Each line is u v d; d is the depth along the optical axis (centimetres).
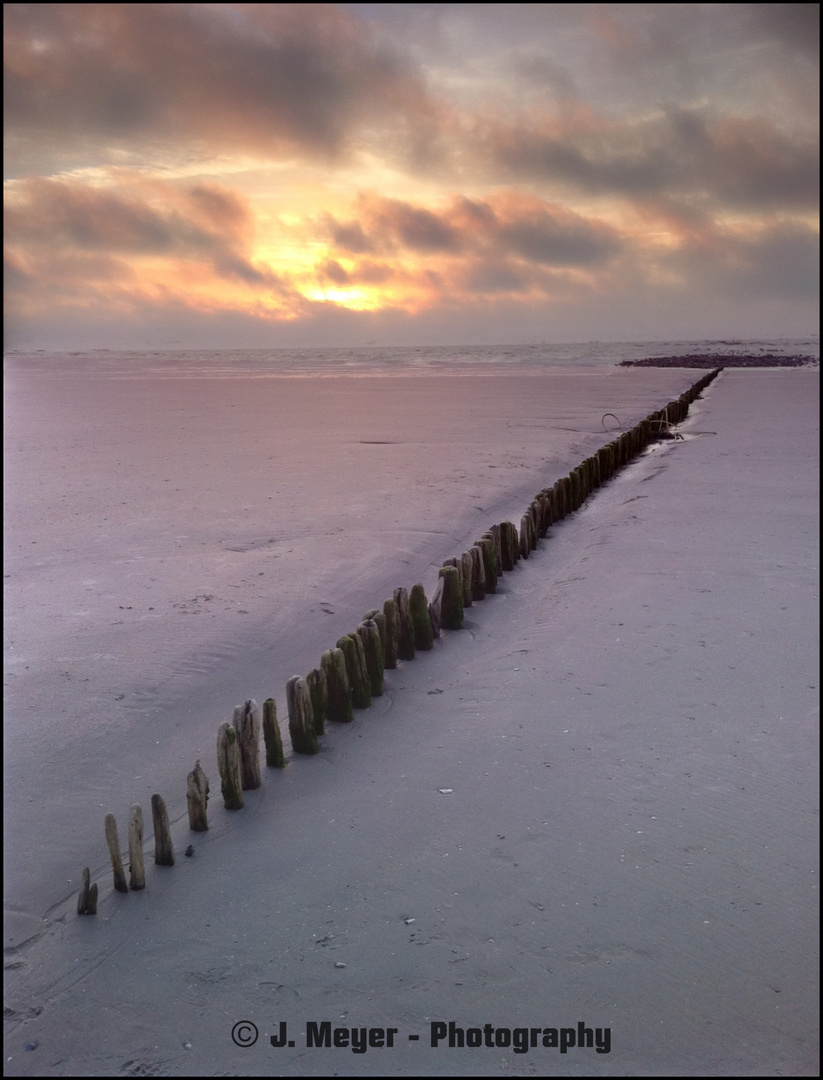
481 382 4603
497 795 511
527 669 699
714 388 3956
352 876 443
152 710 646
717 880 425
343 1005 360
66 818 513
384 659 718
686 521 1198
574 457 1875
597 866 439
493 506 1357
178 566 1007
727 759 540
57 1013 367
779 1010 347
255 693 684
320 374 5966
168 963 391
